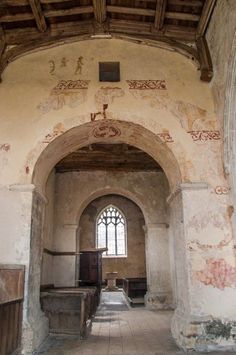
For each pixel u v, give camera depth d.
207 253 6.43
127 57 7.77
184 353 5.77
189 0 6.84
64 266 11.77
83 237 18.28
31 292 6.43
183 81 7.57
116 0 6.98
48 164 7.68
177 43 7.69
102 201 18.92
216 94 7.18
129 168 12.78
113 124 7.42
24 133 7.08
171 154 7.07
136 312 11.11
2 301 4.64
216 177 6.86
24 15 7.07
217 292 6.23
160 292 11.86
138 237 18.61
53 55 7.75
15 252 6.37
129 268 18.28
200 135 7.12
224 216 6.63
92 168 12.63
